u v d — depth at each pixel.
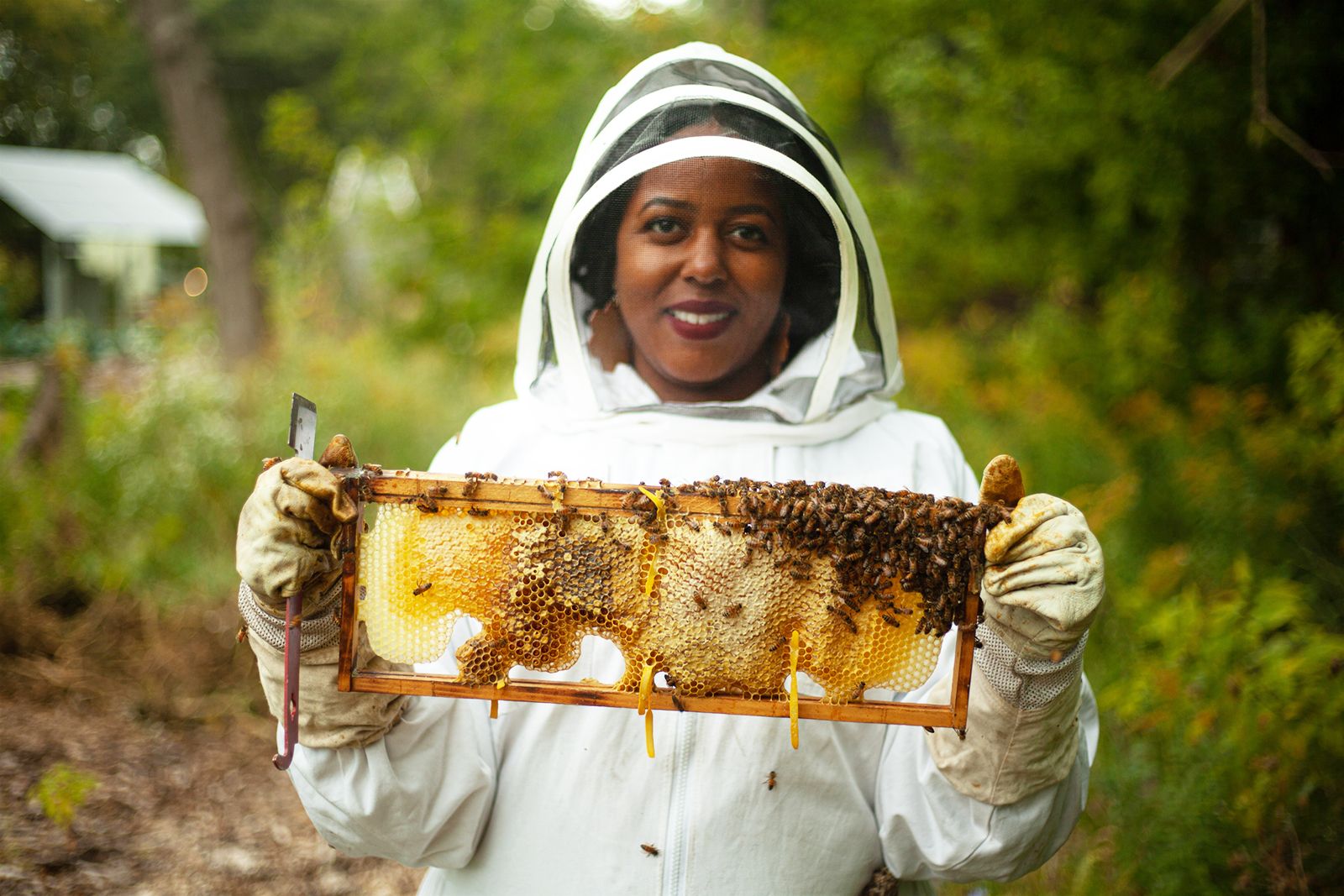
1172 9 6.68
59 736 4.74
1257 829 3.00
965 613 1.58
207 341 10.00
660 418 2.04
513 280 11.51
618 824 1.83
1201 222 7.29
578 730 1.87
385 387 8.64
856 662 1.64
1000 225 8.73
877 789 1.92
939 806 1.81
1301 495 5.18
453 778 1.80
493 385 10.07
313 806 1.71
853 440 2.12
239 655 5.60
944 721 1.61
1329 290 6.66
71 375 7.36
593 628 1.65
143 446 6.96
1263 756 3.15
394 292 11.81
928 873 1.92
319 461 1.60
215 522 6.69
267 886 3.88
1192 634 3.63
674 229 2.02
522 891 1.87
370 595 1.63
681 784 1.83
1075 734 1.73
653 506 1.61
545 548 1.62
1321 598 4.72
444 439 8.30
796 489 1.62
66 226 23.38
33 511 6.13
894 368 2.26
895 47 9.00
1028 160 7.97
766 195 2.01
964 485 2.22
